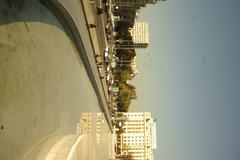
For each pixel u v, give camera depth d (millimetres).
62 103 30875
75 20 34188
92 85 46969
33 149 22750
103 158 61094
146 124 135750
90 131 44875
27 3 23172
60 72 30484
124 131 134250
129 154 133500
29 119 22578
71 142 24031
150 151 134250
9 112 19828
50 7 27609
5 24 20000
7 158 19375
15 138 20359
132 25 113188
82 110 39594
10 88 20156
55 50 29078
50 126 26984
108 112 73938
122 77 111938
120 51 112500
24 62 22297
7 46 20141
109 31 67000
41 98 25141
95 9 49188
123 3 101312
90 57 43781
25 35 22703
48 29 27359
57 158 21641
